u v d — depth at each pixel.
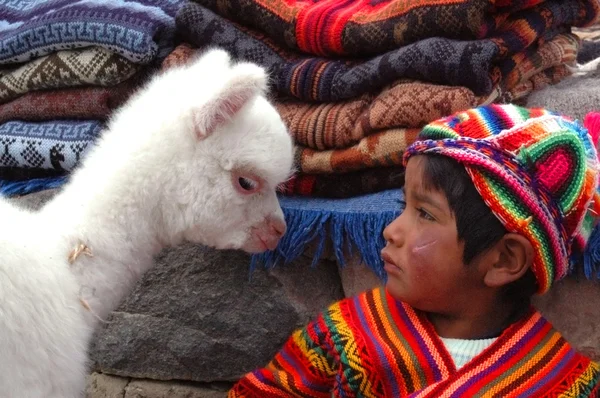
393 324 1.51
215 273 2.05
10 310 1.48
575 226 1.36
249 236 1.80
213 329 2.07
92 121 2.29
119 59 2.19
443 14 1.77
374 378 1.46
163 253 2.08
